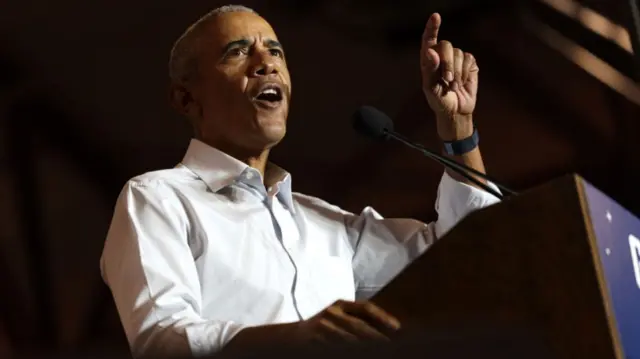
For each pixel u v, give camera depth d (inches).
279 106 355.3
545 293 205.3
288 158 944.9
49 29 839.1
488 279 211.6
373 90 926.4
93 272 951.6
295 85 916.6
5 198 922.7
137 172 938.7
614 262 208.2
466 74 363.3
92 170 933.8
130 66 878.4
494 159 980.6
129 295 296.5
